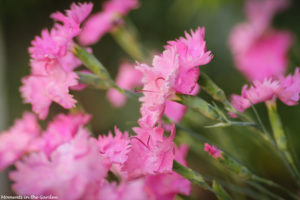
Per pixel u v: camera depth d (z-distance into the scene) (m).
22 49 1.18
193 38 0.42
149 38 1.05
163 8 1.06
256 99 0.44
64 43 0.43
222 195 0.43
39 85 0.44
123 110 1.01
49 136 0.44
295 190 0.56
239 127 0.51
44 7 1.19
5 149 0.48
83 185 0.40
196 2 0.86
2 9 1.08
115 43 1.17
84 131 0.41
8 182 0.85
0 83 1.06
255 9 0.67
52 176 0.40
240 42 0.65
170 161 0.42
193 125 0.54
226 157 0.44
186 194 0.45
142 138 0.42
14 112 1.10
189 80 0.42
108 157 0.41
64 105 0.44
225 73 0.97
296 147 0.72
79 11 0.43
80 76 0.45
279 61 0.62
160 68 0.42
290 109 0.77
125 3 0.61
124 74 0.62
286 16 0.89
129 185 0.41
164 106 0.41
